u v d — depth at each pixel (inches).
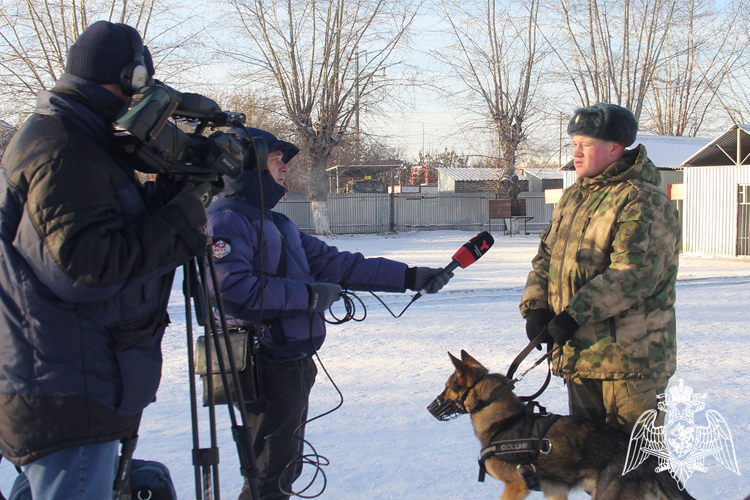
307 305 107.5
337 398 195.8
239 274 103.3
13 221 69.3
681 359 239.9
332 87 1063.0
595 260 108.3
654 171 110.7
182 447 155.6
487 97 1194.0
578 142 114.0
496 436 111.7
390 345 266.4
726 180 727.1
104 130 74.3
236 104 1045.8
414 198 1284.4
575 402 116.7
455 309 359.9
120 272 68.4
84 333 71.3
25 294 69.2
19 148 68.9
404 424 172.7
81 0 751.7
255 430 109.7
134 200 76.4
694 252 765.3
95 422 72.1
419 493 131.2
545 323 117.0
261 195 94.9
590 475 103.7
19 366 69.2
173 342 273.3
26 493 85.3
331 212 1232.2
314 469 143.1
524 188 1592.0
